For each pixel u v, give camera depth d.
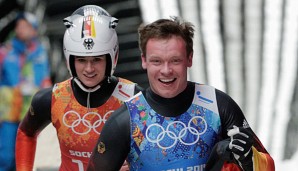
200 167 7.82
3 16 23.58
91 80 9.27
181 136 7.77
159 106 7.78
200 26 21.94
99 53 9.16
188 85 7.89
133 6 22.47
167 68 7.55
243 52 21.44
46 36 22.31
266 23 21.94
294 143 17.97
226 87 20.50
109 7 22.70
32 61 16.69
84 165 9.67
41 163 14.28
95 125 9.53
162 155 7.74
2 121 16.66
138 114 7.79
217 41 21.61
